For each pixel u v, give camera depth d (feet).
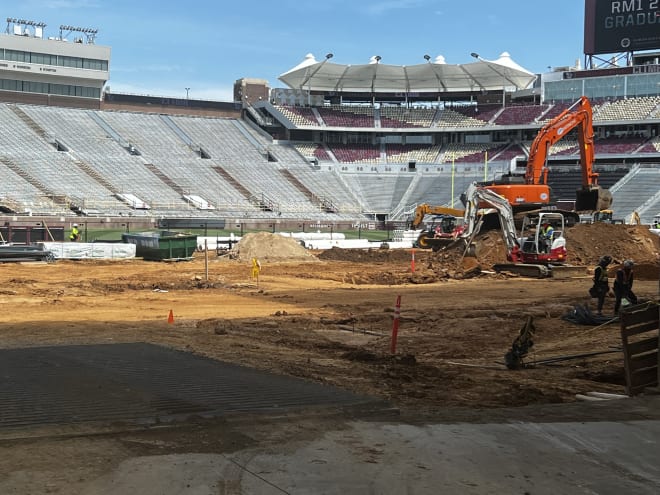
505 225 131.13
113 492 19.62
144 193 264.11
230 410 28.76
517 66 339.16
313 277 124.88
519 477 22.06
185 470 21.50
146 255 155.02
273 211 278.26
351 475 21.54
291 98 353.51
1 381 33.99
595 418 29.91
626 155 293.43
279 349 52.31
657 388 36.63
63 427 25.71
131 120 315.99
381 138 347.97
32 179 250.16
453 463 23.06
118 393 31.63
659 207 263.90
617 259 153.28
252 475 21.25
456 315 75.25
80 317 69.67
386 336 62.03
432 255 147.74
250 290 101.81
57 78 317.22
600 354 52.95
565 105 323.37
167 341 52.95
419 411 30.99
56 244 150.30
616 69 322.14
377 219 301.22
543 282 117.70
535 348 56.85
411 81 352.28
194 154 305.53
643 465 23.85
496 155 321.11
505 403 37.29
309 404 30.22
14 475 20.85
